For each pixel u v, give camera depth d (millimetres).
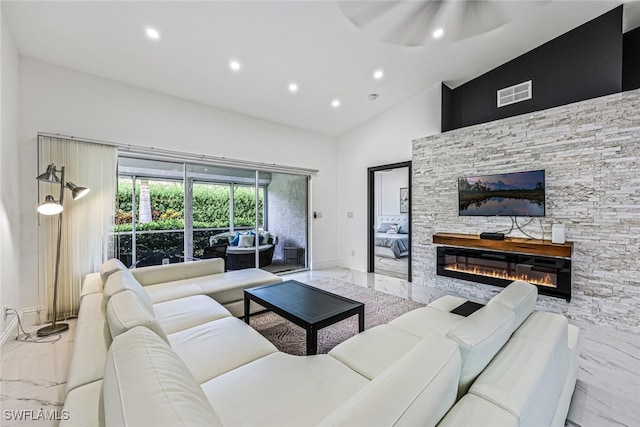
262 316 3084
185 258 4152
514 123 3398
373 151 5234
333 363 1480
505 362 1038
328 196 5859
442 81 4102
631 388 1852
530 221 3309
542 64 3320
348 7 2416
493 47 3324
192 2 2379
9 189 2611
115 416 630
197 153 4098
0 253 2414
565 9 2785
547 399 1041
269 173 5078
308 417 1083
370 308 3359
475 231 3781
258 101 4211
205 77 3500
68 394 1152
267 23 2682
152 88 3645
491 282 3531
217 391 1237
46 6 2336
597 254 2840
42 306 2982
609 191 2766
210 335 1793
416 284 4422
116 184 3385
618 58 2824
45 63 3002
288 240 5359
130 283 1894
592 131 2854
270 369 1413
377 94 4344
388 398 682
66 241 3057
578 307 2959
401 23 2635
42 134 2941
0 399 1771
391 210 7918
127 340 963
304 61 3350
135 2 2340
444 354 870
